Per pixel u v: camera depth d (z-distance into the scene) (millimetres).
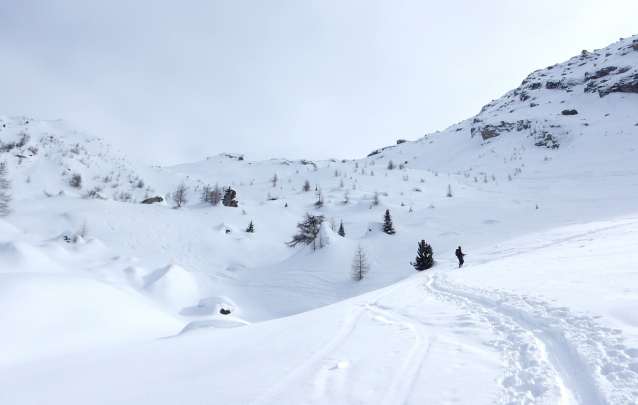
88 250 46938
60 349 12164
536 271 10602
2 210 55812
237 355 6672
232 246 59625
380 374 4230
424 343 5352
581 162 121250
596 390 3049
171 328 18266
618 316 4676
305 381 4324
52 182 101250
